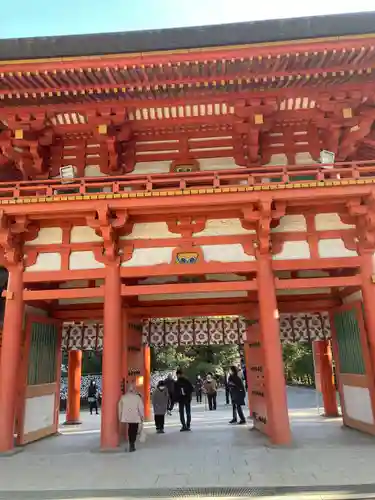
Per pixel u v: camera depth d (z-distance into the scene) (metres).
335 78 12.39
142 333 18.41
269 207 11.86
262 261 12.64
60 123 13.85
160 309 15.62
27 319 14.21
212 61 11.42
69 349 19.98
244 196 11.95
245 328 18.23
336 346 15.95
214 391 25.84
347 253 12.86
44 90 12.37
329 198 12.20
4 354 12.49
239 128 13.42
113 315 12.47
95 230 12.77
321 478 8.27
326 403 19.44
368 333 12.27
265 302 12.31
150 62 11.41
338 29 11.08
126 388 13.80
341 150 13.88
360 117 12.98
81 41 11.42
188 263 12.91
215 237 13.09
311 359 44.97
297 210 13.03
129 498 7.53
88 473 9.30
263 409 13.95
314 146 14.04
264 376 12.91
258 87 12.62
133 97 12.82
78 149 14.49
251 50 11.25
